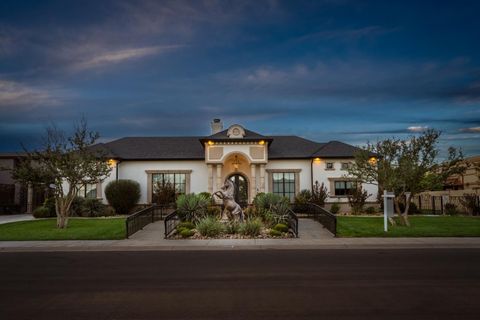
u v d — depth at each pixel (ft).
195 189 103.35
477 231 58.39
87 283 29.55
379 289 26.89
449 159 66.95
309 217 82.99
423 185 66.23
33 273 33.68
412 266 35.47
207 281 29.86
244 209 83.66
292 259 40.01
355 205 94.07
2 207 106.42
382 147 67.05
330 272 32.89
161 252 46.60
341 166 101.91
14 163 114.93
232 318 20.97
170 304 23.70
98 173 69.51
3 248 48.91
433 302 23.59
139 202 102.63
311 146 109.60
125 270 34.76
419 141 65.16
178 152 106.73
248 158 98.43
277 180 104.12
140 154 105.40
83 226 68.54
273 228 60.64
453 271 32.99
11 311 22.56
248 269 34.63
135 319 20.98
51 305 23.75
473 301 23.80
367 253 43.91
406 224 65.36
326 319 20.62
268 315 21.36
